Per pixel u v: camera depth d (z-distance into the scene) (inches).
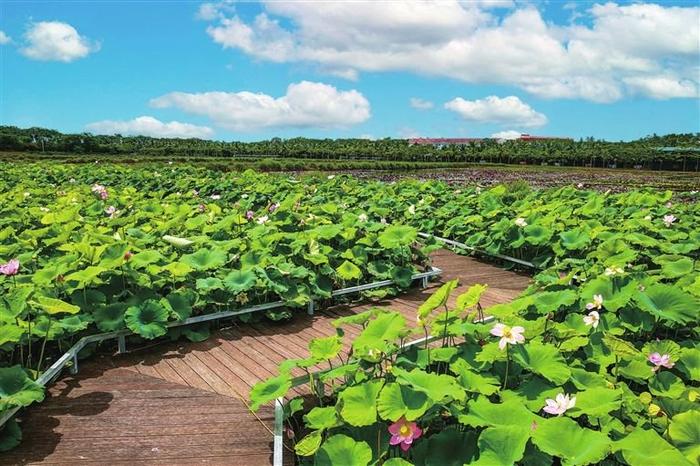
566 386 136.7
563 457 103.2
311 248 266.5
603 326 173.2
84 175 678.5
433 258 363.6
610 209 426.3
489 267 340.8
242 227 315.9
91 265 220.7
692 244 305.7
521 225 331.3
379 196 474.0
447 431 121.7
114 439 141.7
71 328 181.9
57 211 348.5
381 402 118.0
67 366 180.4
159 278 225.8
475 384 130.3
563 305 187.9
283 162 1587.1
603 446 101.3
